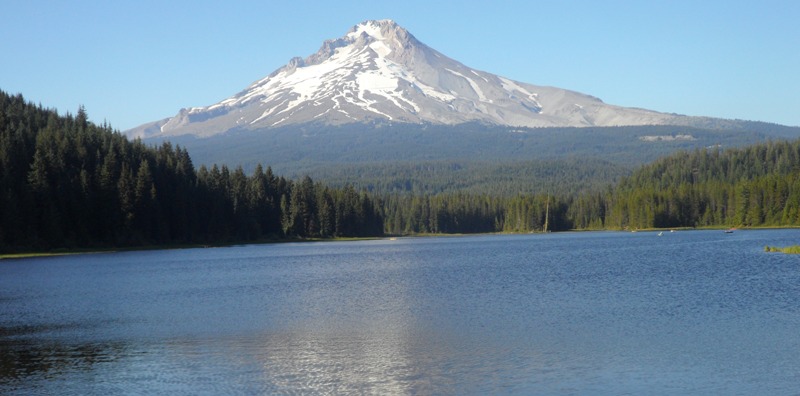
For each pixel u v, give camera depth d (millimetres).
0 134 155500
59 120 195875
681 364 40594
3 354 45469
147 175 168000
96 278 93938
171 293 76438
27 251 142625
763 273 85500
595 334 48844
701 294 67500
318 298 70500
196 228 182250
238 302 68375
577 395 35438
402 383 37719
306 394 36188
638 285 76375
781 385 36625
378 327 52969
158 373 40438
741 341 45906
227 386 37719
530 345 45719
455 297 69438
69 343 48688
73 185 153500
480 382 37719
